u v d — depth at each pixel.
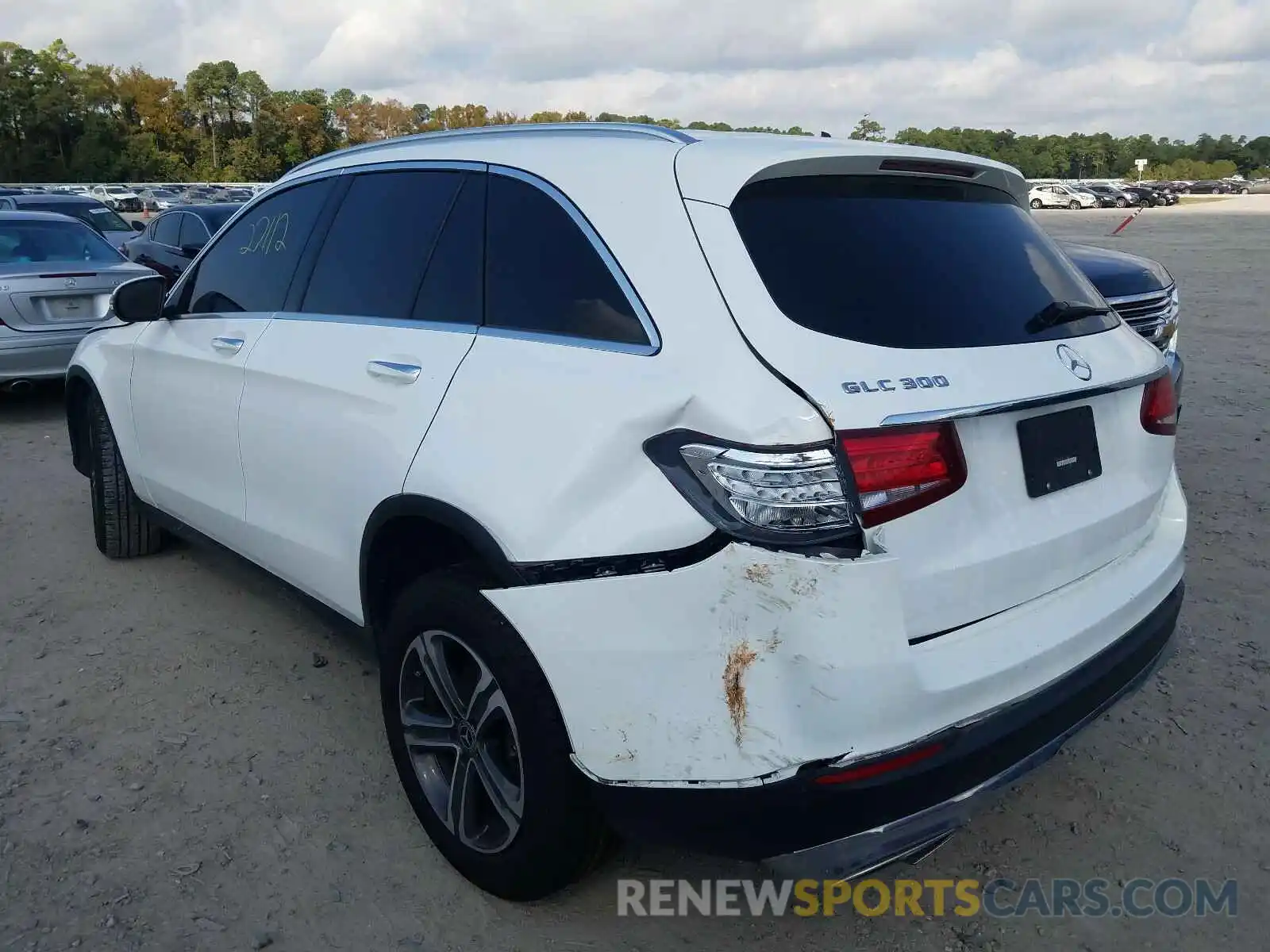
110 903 2.61
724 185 2.32
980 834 2.96
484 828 2.62
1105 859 2.85
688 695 2.06
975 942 2.55
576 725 2.22
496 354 2.54
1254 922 2.61
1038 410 2.36
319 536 3.13
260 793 3.09
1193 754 3.32
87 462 5.17
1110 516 2.60
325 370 3.05
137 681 3.78
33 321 7.73
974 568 2.20
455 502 2.44
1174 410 2.94
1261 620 4.24
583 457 2.21
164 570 4.88
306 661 3.96
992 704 2.18
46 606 4.44
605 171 2.52
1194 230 30.97
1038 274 2.71
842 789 1.98
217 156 102.31
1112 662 2.47
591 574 2.15
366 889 2.68
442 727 2.67
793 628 1.96
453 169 2.96
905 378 2.13
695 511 2.04
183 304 4.08
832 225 2.39
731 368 2.08
